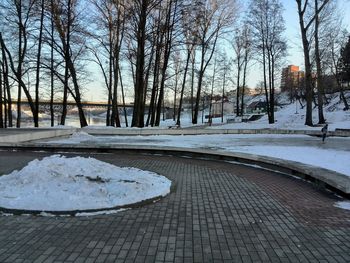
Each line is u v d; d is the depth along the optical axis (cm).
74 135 1922
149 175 827
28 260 416
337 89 5628
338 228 537
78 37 2823
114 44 2781
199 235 500
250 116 5366
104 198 628
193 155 1274
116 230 512
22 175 708
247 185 820
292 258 432
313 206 654
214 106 7838
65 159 788
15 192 644
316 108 4797
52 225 528
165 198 688
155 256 430
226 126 3269
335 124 2872
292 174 954
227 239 488
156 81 3228
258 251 450
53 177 695
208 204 654
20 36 2520
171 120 6197
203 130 2325
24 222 539
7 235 491
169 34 2698
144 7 2445
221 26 3375
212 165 1103
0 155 1239
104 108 6044
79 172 735
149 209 613
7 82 3009
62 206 588
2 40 2605
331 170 879
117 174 779
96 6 2581
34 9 2480
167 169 1016
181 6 2592
